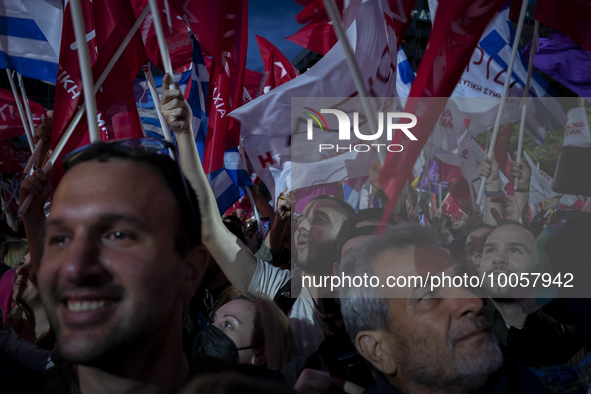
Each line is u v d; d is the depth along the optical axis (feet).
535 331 5.71
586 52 13.55
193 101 14.25
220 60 10.50
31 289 6.72
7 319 6.67
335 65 9.06
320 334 6.49
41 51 12.56
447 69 5.74
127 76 9.28
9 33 12.46
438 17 5.80
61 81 8.87
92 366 2.83
